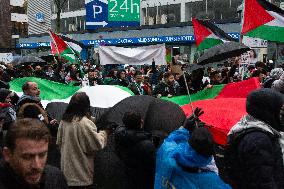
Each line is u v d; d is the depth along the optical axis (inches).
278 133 127.0
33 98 250.7
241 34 349.7
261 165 119.5
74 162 209.2
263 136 121.9
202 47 353.4
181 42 1339.8
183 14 1617.9
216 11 1547.7
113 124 221.6
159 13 1716.3
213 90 280.4
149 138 201.2
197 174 130.4
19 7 2556.6
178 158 130.3
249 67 484.1
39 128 80.5
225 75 474.3
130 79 601.0
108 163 249.1
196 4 1594.5
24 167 80.4
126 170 206.7
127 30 1501.0
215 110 212.1
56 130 246.2
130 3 1488.7
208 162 127.4
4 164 83.6
